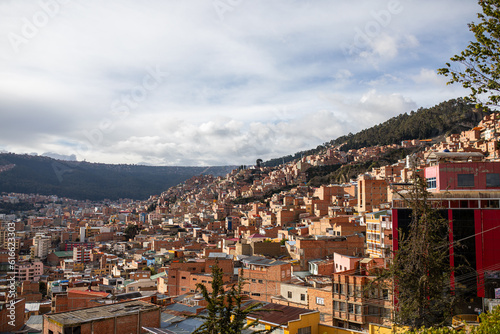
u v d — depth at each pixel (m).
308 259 90.88
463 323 43.56
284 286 66.88
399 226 58.44
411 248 35.16
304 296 62.78
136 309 45.84
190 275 90.12
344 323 55.53
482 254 54.19
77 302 70.81
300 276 81.81
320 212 166.62
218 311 30.30
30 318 75.44
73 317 42.75
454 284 49.09
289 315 44.66
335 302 57.09
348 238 92.50
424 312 34.22
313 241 91.94
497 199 55.44
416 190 36.84
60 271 178.25
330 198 189.25
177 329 47.56
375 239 86.88
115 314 43.97
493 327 26.12
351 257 72.25
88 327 41.06
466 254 54.50
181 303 65.00
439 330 27.52
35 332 62.53
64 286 123.12
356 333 40.75
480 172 59.78
